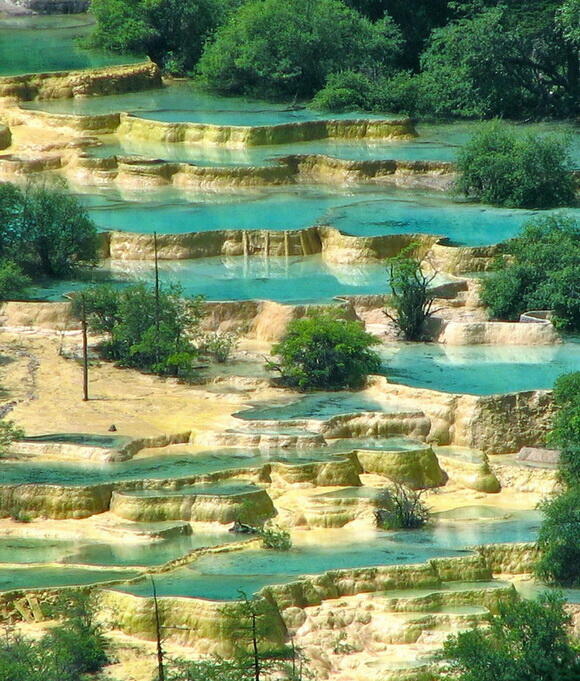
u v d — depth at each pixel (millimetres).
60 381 147875
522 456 137250
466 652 100375
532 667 99375
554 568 118812
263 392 146125
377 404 142750
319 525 125688
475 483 133375
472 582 117062
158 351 150750
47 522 124875
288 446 135500
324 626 110938
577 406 134750
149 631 109188
